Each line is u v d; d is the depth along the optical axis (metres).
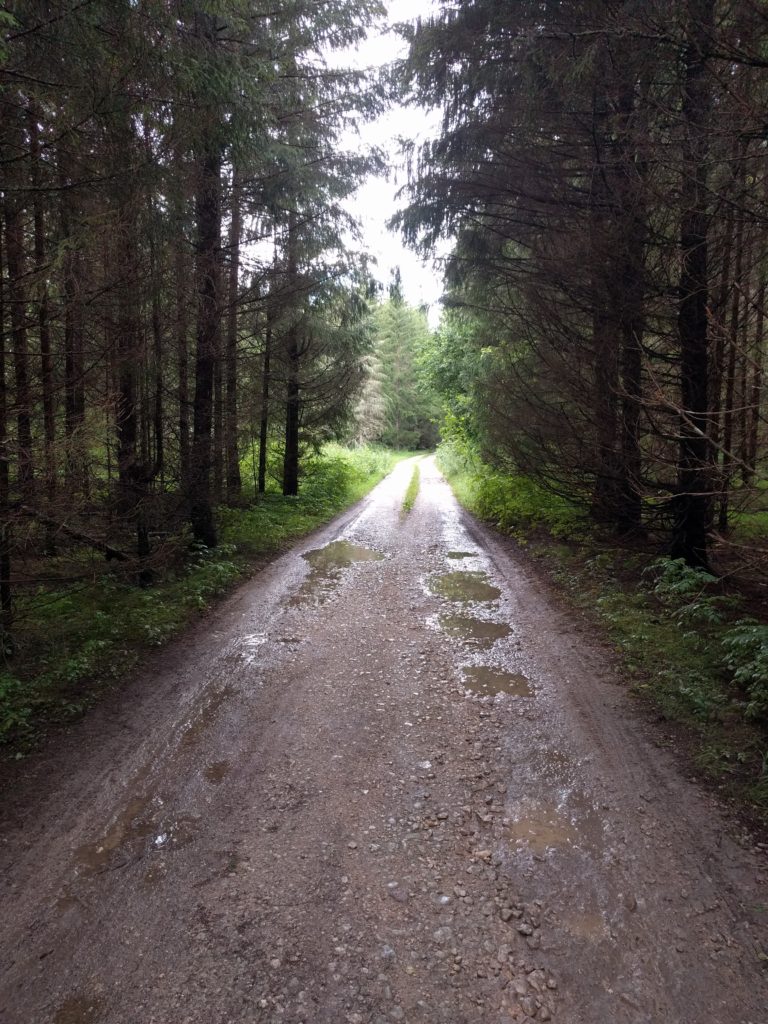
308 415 18.39
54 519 5.42
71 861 3.30
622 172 6.99
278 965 2.65
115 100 5.14
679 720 4.69
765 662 4.92
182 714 5.05
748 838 3.39
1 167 4.92
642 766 4.15
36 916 2.91
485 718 4.96
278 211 12.18
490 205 9.16
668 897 3.01
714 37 4.52
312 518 15.48
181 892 3.09
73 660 5.81
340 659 6.29
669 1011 2.42
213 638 6.89
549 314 8.55
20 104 4.86
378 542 12.92
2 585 5.89
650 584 7.87
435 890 3.10
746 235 6.25
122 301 6.59
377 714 5.07
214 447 10.75
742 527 10.07
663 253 6.96
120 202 5.71
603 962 2.66
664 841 3.41
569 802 3.82
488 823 3.64
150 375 8.11
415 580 9.59
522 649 6.48
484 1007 2.45
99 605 7.67
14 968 2.63
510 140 8.17
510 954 2.71
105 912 2.95
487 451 12.42
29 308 5.60
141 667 6.00
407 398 58.94
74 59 4.79
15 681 5.24
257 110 7.13
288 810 3.78
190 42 5.93
